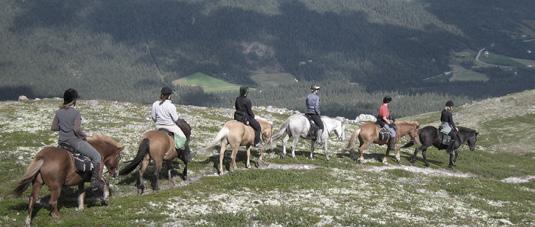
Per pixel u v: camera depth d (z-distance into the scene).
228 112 61.31
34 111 46.34
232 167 26.89
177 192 22.02
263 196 22.77
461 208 23.89
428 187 28.45
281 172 27.31
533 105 78.62
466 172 36.97
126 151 30.53
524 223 22.02
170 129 22.48
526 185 34.22
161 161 21.50
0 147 29.67
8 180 23.53
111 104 57.16
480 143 61.75
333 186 25.62
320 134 31.45
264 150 34.41
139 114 50.62
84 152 17.36
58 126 17.31
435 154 43.62
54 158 16.39
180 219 18.70
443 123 36.88
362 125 33.34
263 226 18.50
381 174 30.69
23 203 19.33
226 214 19.41
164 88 22.70
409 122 35.66
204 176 25.72
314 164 31.36
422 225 19.89
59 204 19.66
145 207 19.69
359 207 22.11
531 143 59.03
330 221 19.47
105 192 19.70
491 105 83.56
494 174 37.19
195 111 57.47
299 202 22.11
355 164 32.94
